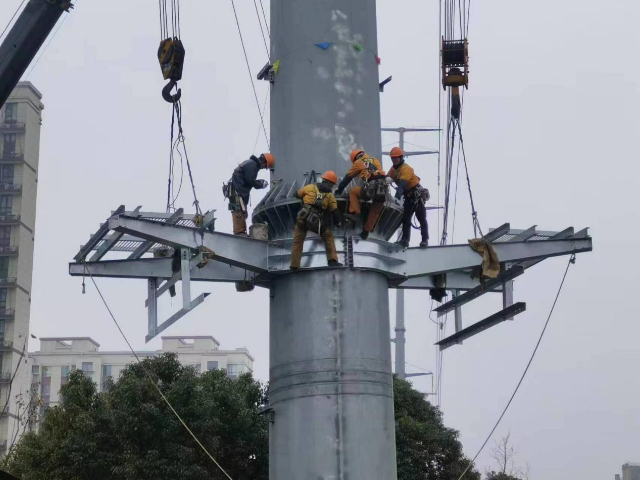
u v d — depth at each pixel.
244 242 26.20
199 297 28.62
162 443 43.50
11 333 119.12
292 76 27.48
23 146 125.75
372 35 28.31
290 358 25.78
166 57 27.88
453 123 31.64
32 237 126.50
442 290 30.22
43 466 43.56
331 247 25.42
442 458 53.12
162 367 47.00
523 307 28.84
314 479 24.72
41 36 28.03
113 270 27.59
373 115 27.64
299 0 27.84
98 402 45.94
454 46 31.36
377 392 25.52
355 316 25.73
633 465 132.00
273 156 27.62
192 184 26.66
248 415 46.94
